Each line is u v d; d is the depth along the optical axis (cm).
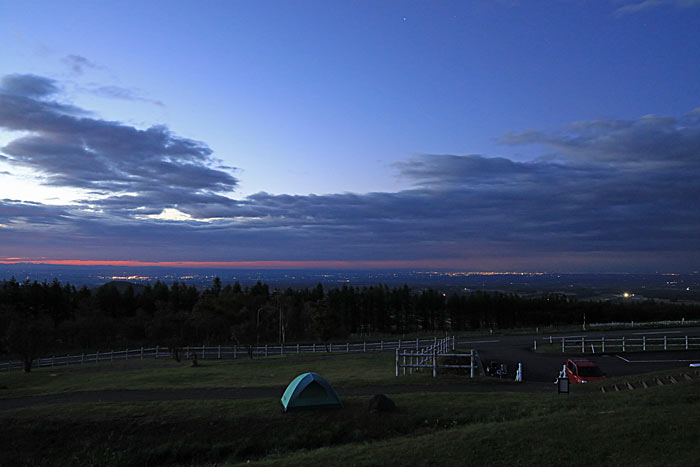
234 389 2245
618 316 9712
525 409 1684
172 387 2336
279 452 1542
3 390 2697
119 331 7388
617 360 3059
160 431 1692
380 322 10225
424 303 10362
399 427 1644
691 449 1112
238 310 5625
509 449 1243
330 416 1741
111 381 2941
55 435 1681
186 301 9731
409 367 2773
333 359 3778
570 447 1211
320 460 1306
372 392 2108
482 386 2198
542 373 2719
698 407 1443
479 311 10356
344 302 9950
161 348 5669
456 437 1384
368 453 1324
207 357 4903
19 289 8256
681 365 2823
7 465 1540
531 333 5116
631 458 1109
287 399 1808
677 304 10294
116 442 1641
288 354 4644
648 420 1336
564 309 10031
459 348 3906
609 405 1616
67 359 4984
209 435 1662
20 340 3950
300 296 10269
